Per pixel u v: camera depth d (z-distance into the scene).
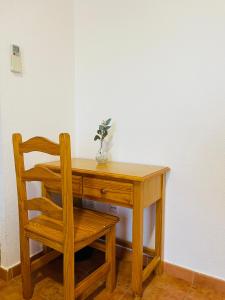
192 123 1.56
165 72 1.64
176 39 1.58
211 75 1.48
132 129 1.81
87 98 2.01
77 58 2.03
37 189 1.78
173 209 1.67
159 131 1.69
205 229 1.57
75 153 2.09
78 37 2.01
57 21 1.86
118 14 1.80
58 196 1.82
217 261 1.54
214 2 1.44
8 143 1.57
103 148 1.95
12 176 1.61
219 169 1.50
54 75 1.87
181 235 1.65
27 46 1.65
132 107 1.79
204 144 1.54
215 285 1.54
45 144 1.20
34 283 1.58
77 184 1.56
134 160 1.81
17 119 1.62
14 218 1.63
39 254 1.80
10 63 1.55
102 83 1.92
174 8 1.57
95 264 1.80
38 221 1.43
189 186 1.60
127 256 1.91
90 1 1.92
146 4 1.67
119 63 1.82
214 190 1.52
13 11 1.55
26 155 1.70
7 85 1.55
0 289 1.53
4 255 1.61
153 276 1.68
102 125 1.78
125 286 1.57
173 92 1.62
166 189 1.68
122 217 1.92
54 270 1.73
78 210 1.62
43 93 1.79
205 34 1.48
